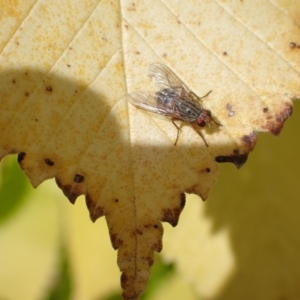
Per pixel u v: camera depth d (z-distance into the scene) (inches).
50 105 4.8
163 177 4.9
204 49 4.9
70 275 6.5
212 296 6.2
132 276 4.8
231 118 4.9
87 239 6.4
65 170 4.8
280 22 4.9
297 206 5.9
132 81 4.9
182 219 6.2
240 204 6.1
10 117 4.8
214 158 4.9
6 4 4.7
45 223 6.5
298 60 4.9
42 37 4.8
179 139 4.9
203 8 4.9
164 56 4.9
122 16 4.9
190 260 6.2
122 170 4.9
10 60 4.8
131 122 4.9
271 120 4.9
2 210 6.4
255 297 6.1
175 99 4.9
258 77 4.9
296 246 6.0
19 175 6.4
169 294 6.4
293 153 5.9
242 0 4.9
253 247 6.1
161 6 4.9
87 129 4.8
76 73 4.8
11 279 6.5
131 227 4.8
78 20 4.8
